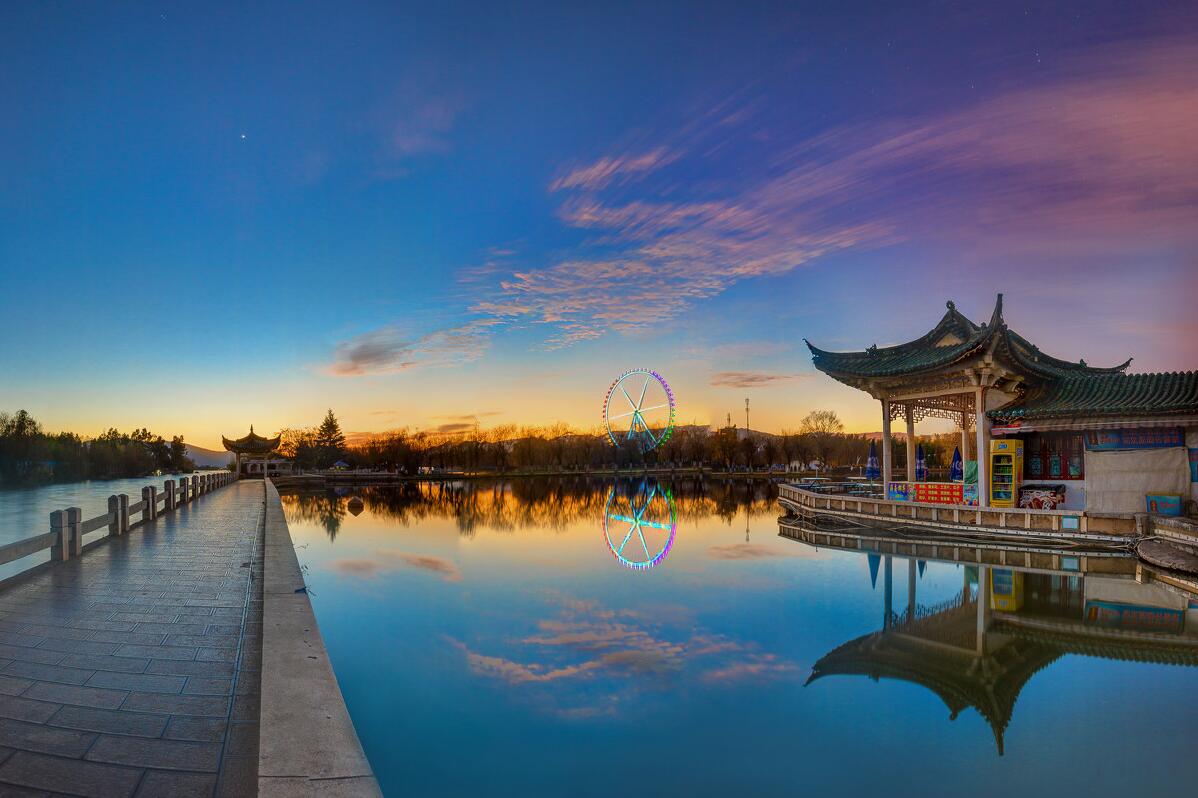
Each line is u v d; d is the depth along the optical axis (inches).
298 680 213.0
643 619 469.7
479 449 4018.2
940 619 475.8
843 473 3154.5
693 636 428.5
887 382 1036.5
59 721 194.9
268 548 514.9
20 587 380.5
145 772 165.9
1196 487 789.2
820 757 263.6
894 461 2915.8
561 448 4146.2
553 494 2144.4
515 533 1007.6
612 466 4138.8
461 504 1659.7
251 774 166.1
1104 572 665.6
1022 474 898.7
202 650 263.6
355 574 637.9
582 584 593.3
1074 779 246.7
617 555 772.6
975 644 415.8
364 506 1566.2
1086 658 390.3
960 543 821.2
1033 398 922.7
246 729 192.2
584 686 339.3
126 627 296.2
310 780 150.3
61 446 2381.9
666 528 1081.4
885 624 461.4
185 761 172.2
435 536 956.6
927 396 994.1
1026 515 805.9
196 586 382.9
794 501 1256.2
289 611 306.3
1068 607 514.6
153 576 412.5
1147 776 249.3
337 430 3996.1
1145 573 651.5
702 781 245.8
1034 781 243.9
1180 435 801.6
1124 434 831.1
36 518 1055.6
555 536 966.4
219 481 1553.9
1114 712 312.3
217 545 547.5
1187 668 372.5
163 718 198.8
